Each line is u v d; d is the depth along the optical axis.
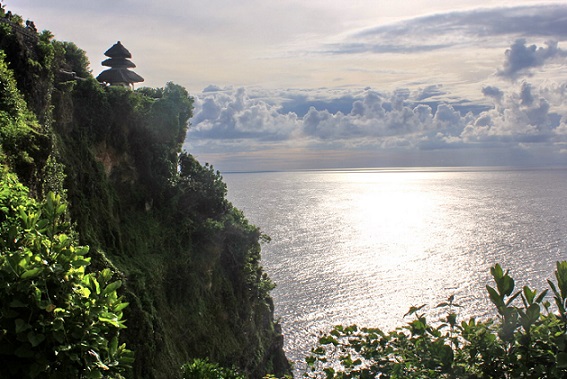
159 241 43.44
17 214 10.84
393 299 77.75
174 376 34.97
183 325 40.94
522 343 7.00
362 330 8.41
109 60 54.00
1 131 18.80
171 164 47.00
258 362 48.38
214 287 46.03
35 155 20.42
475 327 7.42
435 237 137.25
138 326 33.31
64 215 23.34
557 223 156.00
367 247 121.50
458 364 7.34
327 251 115.00
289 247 118.62
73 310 9.29
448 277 91.00
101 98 41.50
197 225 46.69
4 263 8.84
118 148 43.06
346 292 81.06
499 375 7.11
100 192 39.12
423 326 7.89
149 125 45.62
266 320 52.25
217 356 42.94
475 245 121.62
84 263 9.84
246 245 49.78
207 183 49.06
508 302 7.18
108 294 9.80
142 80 53.91
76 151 38.28
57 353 8.84
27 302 8.85
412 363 7.69
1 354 8.80
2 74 21.25
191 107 49.44
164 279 41.47
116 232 39.28
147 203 44.84
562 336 6.71
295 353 58.22
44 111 27.27
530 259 101.62
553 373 6.59
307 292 80.62
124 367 10.20
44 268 9.15
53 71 30.25
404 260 106.38
